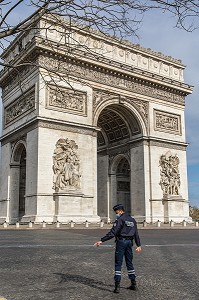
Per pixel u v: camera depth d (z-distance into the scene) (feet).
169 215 291.79
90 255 97.76
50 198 236.43
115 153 331.36
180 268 77.66
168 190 301.84
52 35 241.55
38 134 240.12
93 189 257.75
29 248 112.68
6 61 282.97
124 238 56.85
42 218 230.07
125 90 294.87
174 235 184.34
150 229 242.37
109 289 57.36
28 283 61.57
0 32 46.44
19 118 271.28
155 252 107.14
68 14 47.55
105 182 337.31
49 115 247.09
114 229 56.34
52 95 250.57
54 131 247.29
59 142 248.32
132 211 301.02
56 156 244.83
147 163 297.33
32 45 233.76
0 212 285.43
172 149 314.96
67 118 255.29
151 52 319.06
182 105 334.03
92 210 253.24
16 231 198.90
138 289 57.47
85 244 128.26
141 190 294.66
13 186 278.26
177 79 335.47
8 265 80.07
